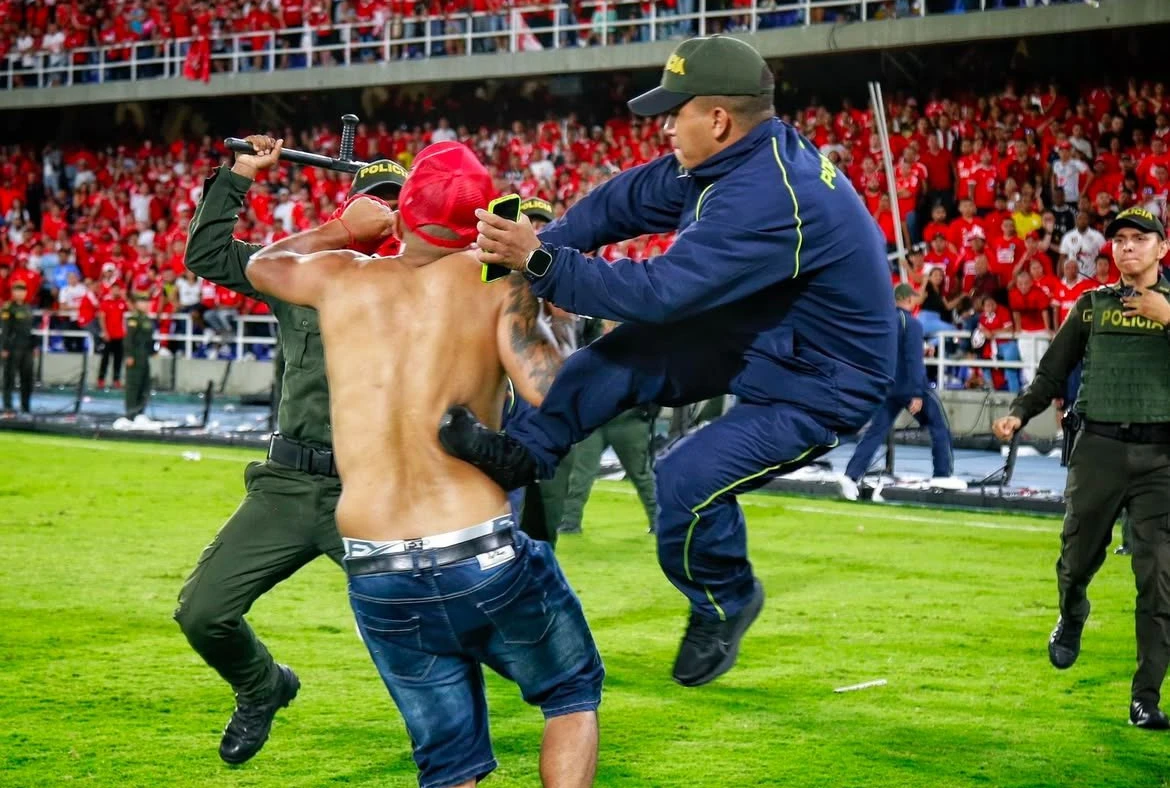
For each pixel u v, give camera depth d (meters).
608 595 8.20
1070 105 21.08
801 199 3.54
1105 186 17.61
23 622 7.30
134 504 11.80
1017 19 19.52
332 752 5.21
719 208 3.54
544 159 23.27
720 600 3.86
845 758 5.18
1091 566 5.85
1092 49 21.00
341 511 3.51
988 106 19.62
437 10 25.11
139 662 6.50
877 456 15.64
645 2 22.50
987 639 7.14
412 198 3.58
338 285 3.60
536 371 3.51
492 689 6.18
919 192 18.92
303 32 26.25
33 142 31.61
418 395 3.47
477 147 24.89
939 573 8.99
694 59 3.62
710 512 3.74
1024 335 16.34
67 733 5.39
